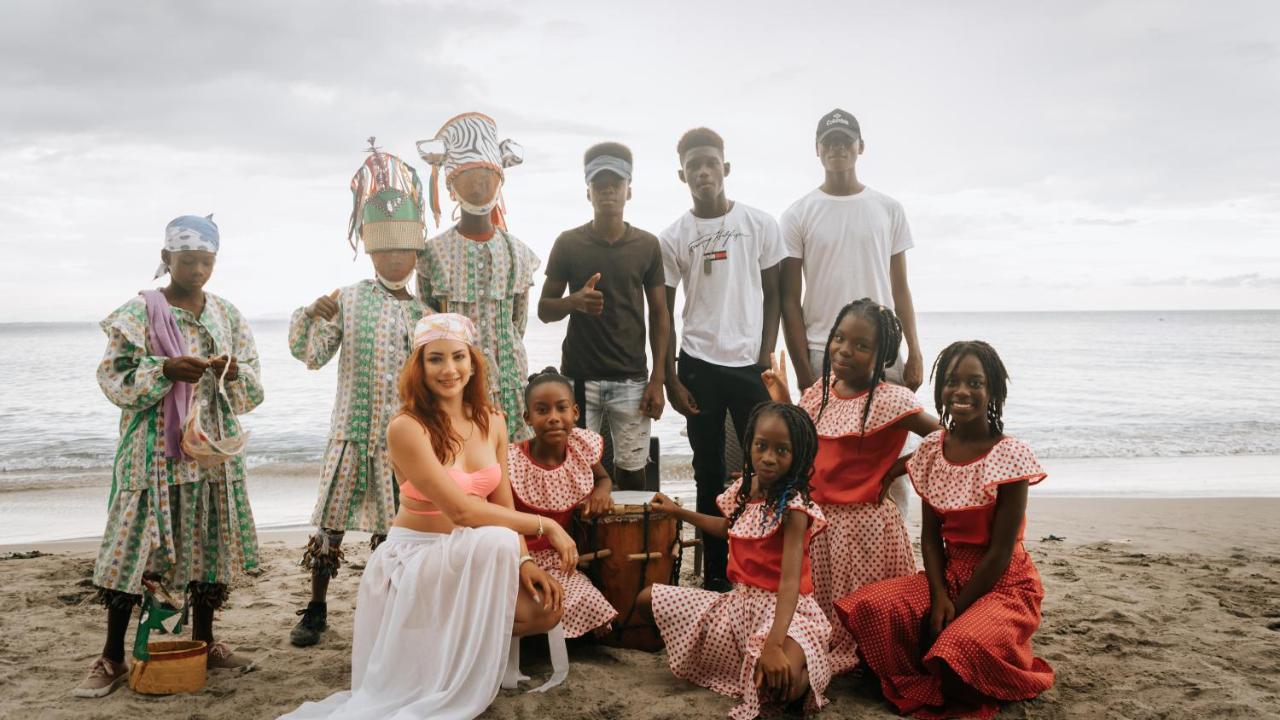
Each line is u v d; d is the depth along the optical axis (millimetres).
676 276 5703
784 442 3848
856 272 5555
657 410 5426
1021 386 29047
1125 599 5352
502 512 3754
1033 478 3803
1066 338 74000
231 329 4242
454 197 4941
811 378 5676
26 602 5344
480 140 4938
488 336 4918
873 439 4297
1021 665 3809
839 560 4289
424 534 3812
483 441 3986
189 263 4016
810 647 3689
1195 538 7500
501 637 3541
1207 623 4871
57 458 14117
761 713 3688
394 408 4516
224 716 3617
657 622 4035
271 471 12734
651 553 4453
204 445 3820
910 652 3914
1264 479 11977
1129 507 9039
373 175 4734
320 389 25531
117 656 3977
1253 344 61188
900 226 5695
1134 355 47688
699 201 5582
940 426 4223
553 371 4555
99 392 24969
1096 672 4133
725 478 5613
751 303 5539
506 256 4973
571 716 3609
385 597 3680
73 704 3721
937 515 4105
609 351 5379
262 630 4820
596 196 5336
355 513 4504
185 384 3963
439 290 4883
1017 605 3873
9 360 42844
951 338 74062
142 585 3857
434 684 3541
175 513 4008
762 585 3930
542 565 4336
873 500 4289
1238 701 3748
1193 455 15102
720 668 3945
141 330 3891
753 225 5562
